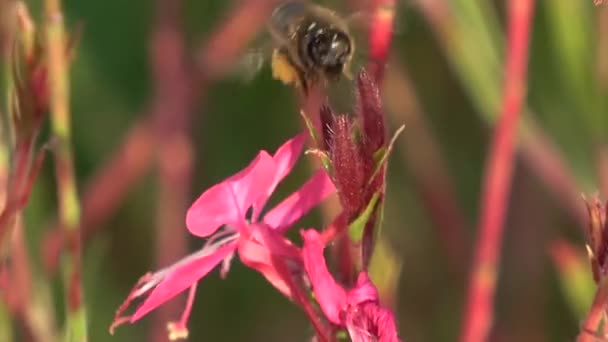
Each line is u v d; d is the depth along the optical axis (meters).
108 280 0.28
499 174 0.23
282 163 0.19
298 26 0.21
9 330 0.22
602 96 0.26
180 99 0.27
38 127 0.20
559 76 0.27
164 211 0.27
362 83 0.18
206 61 0.28
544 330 0.28
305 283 0.19
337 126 0.18
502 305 0.29
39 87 0.20
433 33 0.28
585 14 0.26
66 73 0.21
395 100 0.28
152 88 0.28
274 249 0.19
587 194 0.26
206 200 0.18
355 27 0.22
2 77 0.24
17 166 0.20
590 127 0.26
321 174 0.19
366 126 0.18
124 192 0.28
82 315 0.21
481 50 0.25
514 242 0.29
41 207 0.25
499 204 0.23
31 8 0.27
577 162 0.27
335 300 0.18
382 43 0.21
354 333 0.18
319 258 0.18
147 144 0.27
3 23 0.24
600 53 0.26
